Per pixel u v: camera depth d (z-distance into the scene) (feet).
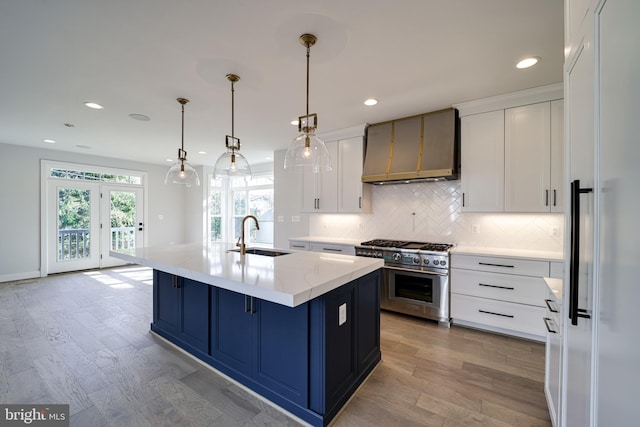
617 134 2.46
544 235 10.10
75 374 7.24
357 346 6.73
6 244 16.11
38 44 6.54
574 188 3.25
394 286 11.12
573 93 3.73
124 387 6.74
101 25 5.89
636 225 2.13
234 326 7.02
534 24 5.92
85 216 19.12
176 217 23.88
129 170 20.90
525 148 9.43
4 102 9.92
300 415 5.76
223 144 15.94
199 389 6.70
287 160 7.20
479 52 6.98
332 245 13.12
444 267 10.07
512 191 9.64
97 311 11.68
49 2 5.18
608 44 2.64
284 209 17.57
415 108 10.72
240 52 6.93
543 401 6.25
